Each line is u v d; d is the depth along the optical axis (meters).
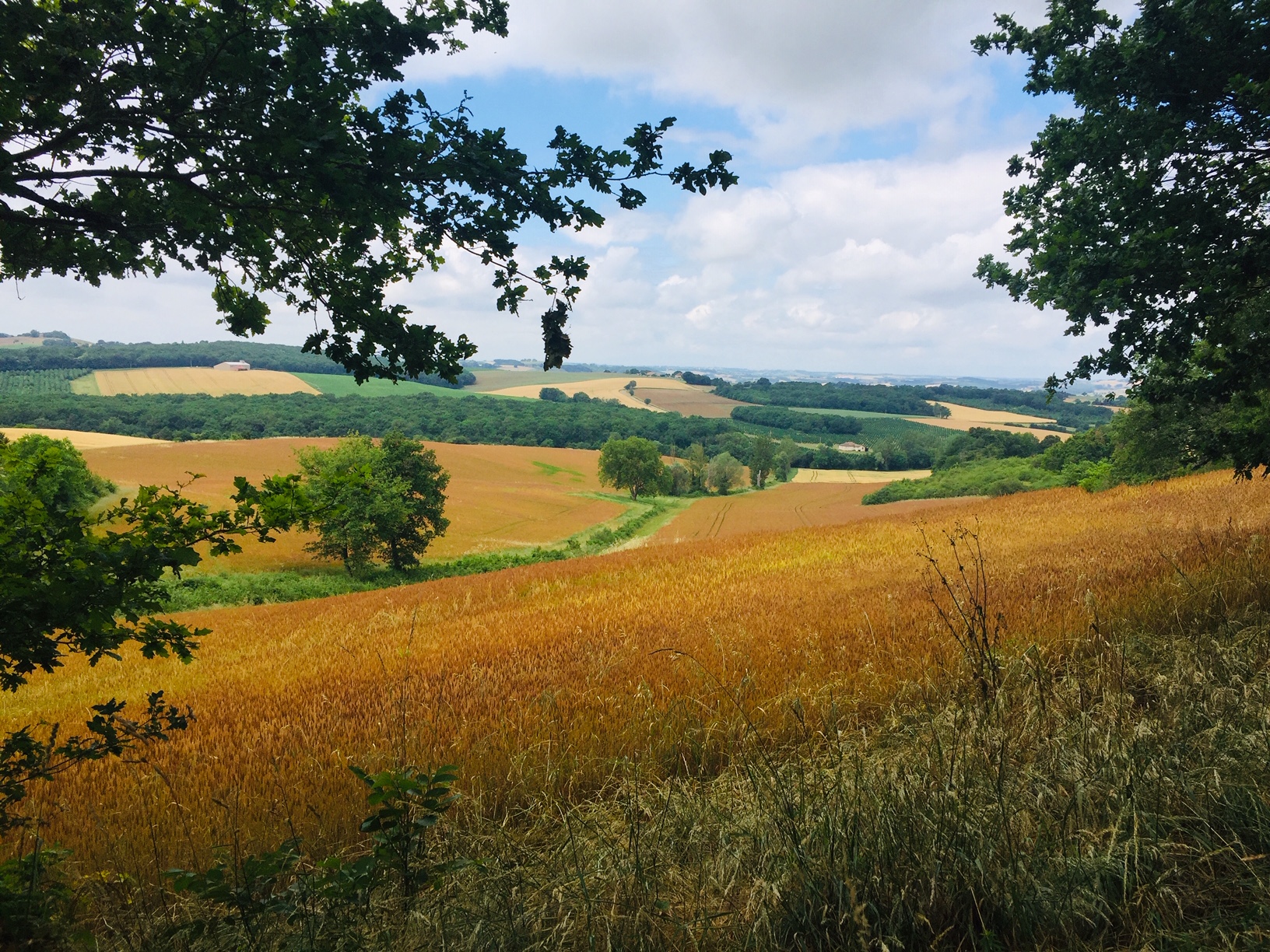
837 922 2.55
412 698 8.20
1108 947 2.44
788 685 6.02
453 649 11.55
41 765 2.94
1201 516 16.97
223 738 7.54
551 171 3.07
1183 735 3.48
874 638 6.84
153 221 3.14
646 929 2.75
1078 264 5.73
